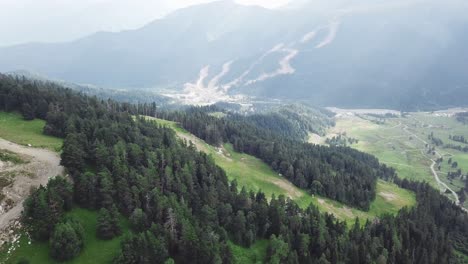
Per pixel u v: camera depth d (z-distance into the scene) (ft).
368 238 429.38
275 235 401.29
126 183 347.15
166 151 435.53
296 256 361.71
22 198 328.08
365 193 615.98
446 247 520.42
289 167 626.23
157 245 299.79
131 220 329.72
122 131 456.45
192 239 318.24
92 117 501.15
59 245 284.00
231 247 358.84
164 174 385.50
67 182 329.52
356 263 389.80
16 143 413.80
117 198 348.38
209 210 365.20
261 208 409.69
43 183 347.15
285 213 427.74
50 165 375.66
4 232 294.25
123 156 385.50
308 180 622.13
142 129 518.37
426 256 457.27
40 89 627.87
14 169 354.13
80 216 325.83
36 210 297.94
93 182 340.59
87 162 384.68
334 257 378.53
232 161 653.71
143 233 298.56
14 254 283.18
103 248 307.99
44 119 521.24
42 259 284.61
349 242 404.98
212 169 457.27
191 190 391.24
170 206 337.11
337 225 438.40
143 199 349.82
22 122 497.46
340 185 603.26
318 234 399.44
